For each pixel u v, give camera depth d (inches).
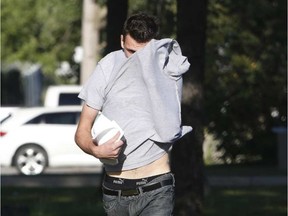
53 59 3720.5
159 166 571.8
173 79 576.7
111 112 569.3
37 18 3673.7
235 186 1728.6
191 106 1028.5
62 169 2196.1
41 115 2204.7
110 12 1441.9
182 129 587.5
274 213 1310.3
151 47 566.6
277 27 2183.8
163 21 1611.7
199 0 1023.0
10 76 5398.6
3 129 2182.6
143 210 571.5
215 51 2279.8
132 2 2245.3
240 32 2251.5
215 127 2546.8
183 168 1039.0
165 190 569.3
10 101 5438.0
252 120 2551.7
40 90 4980.3
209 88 2497.5
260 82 2491.4
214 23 2059.5
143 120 565.6
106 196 579.5
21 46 3764.8
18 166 2164.1
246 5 1926.7
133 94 567.5
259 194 1558.8
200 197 1050.7
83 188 1659.7
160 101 562.9
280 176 1900.8
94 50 2795.3
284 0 2015.3
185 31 1023.6
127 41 575.5
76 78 3814.0
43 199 1477.6
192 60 1023.6
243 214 1304.1
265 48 2399.1
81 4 3262.8
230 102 2508.6
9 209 1156.5
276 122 2556.6
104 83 570.6
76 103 2527.1
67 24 3587.6
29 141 2175.2
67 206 1392.7
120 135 554.6
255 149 2571.4
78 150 2190.0
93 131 560.1
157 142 567.5
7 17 3713.1
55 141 2182.6
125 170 568.7
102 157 555.2
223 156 2608.3
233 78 2482.8
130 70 566.6
